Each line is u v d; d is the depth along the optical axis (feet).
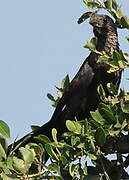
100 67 43.34
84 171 30.58
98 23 44.29
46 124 41.11
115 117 30.99
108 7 33.60
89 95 43.47
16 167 28.14
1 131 29.55
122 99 31.12
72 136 30.89
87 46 33.17
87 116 44.06
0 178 28.55
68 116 43.01
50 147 30.17
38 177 29.43
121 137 32.53
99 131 30.22
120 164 32.65
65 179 30.89
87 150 30.86
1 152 29.19
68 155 30.68
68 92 42.98
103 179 31.94
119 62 31.55
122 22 33.09
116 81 43.37
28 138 37.70
